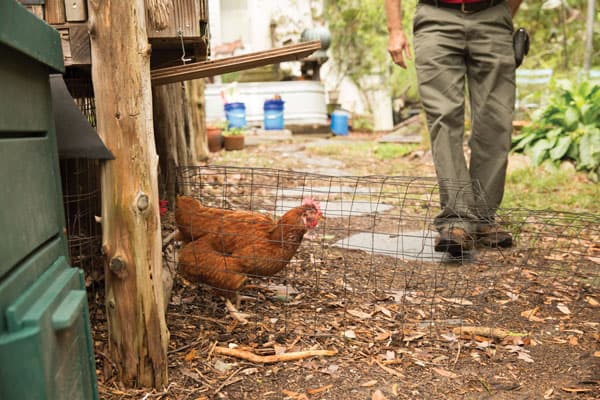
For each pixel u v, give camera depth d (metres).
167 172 4.25
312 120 13.28
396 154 8.95
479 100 3.79
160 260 2.19
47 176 1.53
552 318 2.81
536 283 3.21
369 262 3.68
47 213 1.51
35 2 2.16
